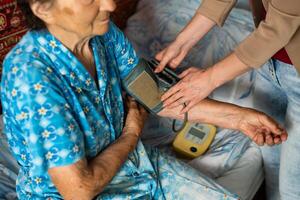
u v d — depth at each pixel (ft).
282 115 4.92
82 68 3.08
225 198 3.77
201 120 4.09
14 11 4.36
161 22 5.77
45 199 3.28
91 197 3.12
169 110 3.98
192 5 5.73
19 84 2.80
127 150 3.54
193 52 5.34
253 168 4.87
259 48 3.13
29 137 2.81
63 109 2.88
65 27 2.91
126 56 3.84
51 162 2.89
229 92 5.27
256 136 3.84
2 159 4.24
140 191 3.64
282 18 2.93
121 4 6.06
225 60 3.42
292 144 4.09
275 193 5.22
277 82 4.01
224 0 3.82
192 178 3.92
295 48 3.29
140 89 3.77
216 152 4.92
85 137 3.21
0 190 3.97
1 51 4.41
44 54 2.94
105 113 3.42
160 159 4.06
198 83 3.59
